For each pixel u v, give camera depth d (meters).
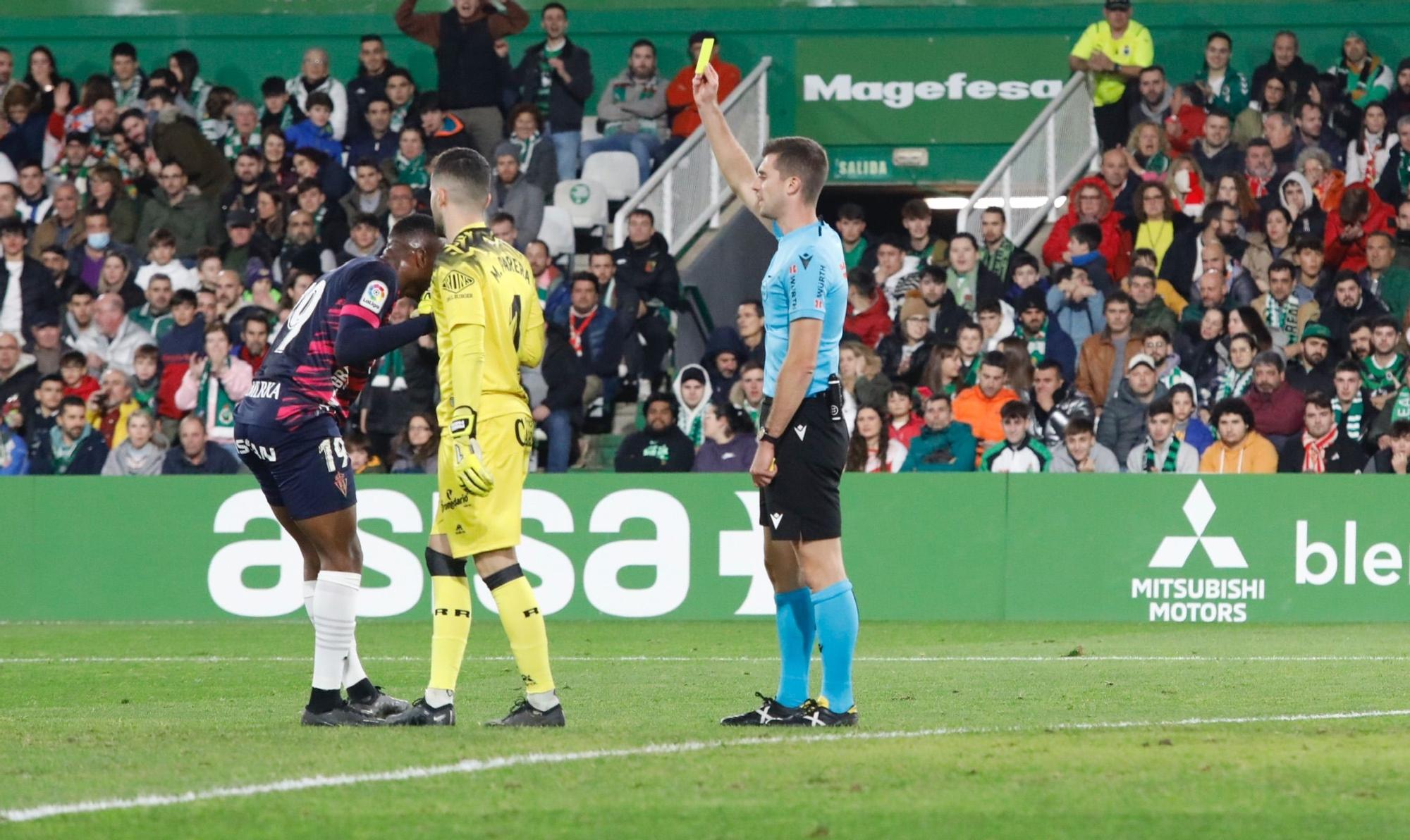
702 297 52.38
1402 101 53.00
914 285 49.00
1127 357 45.31
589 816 13.67
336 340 19.14
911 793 14.57
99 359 49.66
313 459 19.30
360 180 52.66
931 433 43.22
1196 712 21.88
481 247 18.98
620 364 47.59
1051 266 50.12
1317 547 40.22
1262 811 13.84
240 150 56.19
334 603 19.55
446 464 18.84
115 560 41.88
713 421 43.91
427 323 19.22
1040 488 40.97
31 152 56.97
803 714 19.42
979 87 60.53
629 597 40.88
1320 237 49.38
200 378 46.78
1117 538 40.72
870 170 61.22
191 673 30.06
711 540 40.81
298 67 61.88
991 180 51.81
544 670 19.44
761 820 13.48
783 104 61.38
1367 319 43.75
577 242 55.00
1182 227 49.66
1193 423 43.25
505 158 52.47
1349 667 28.92
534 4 61.50
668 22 61.34
